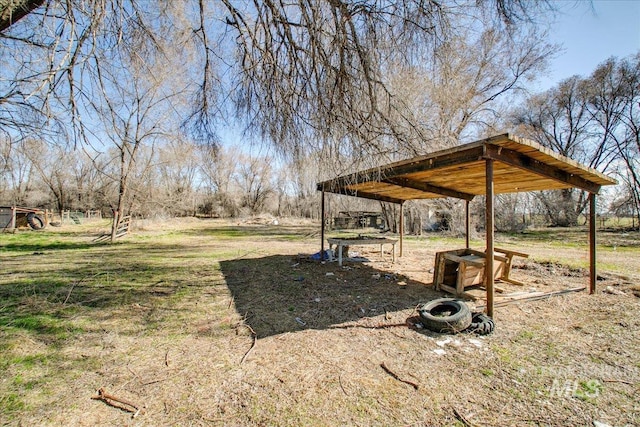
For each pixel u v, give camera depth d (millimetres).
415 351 2910
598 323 3549
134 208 16797
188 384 2381
